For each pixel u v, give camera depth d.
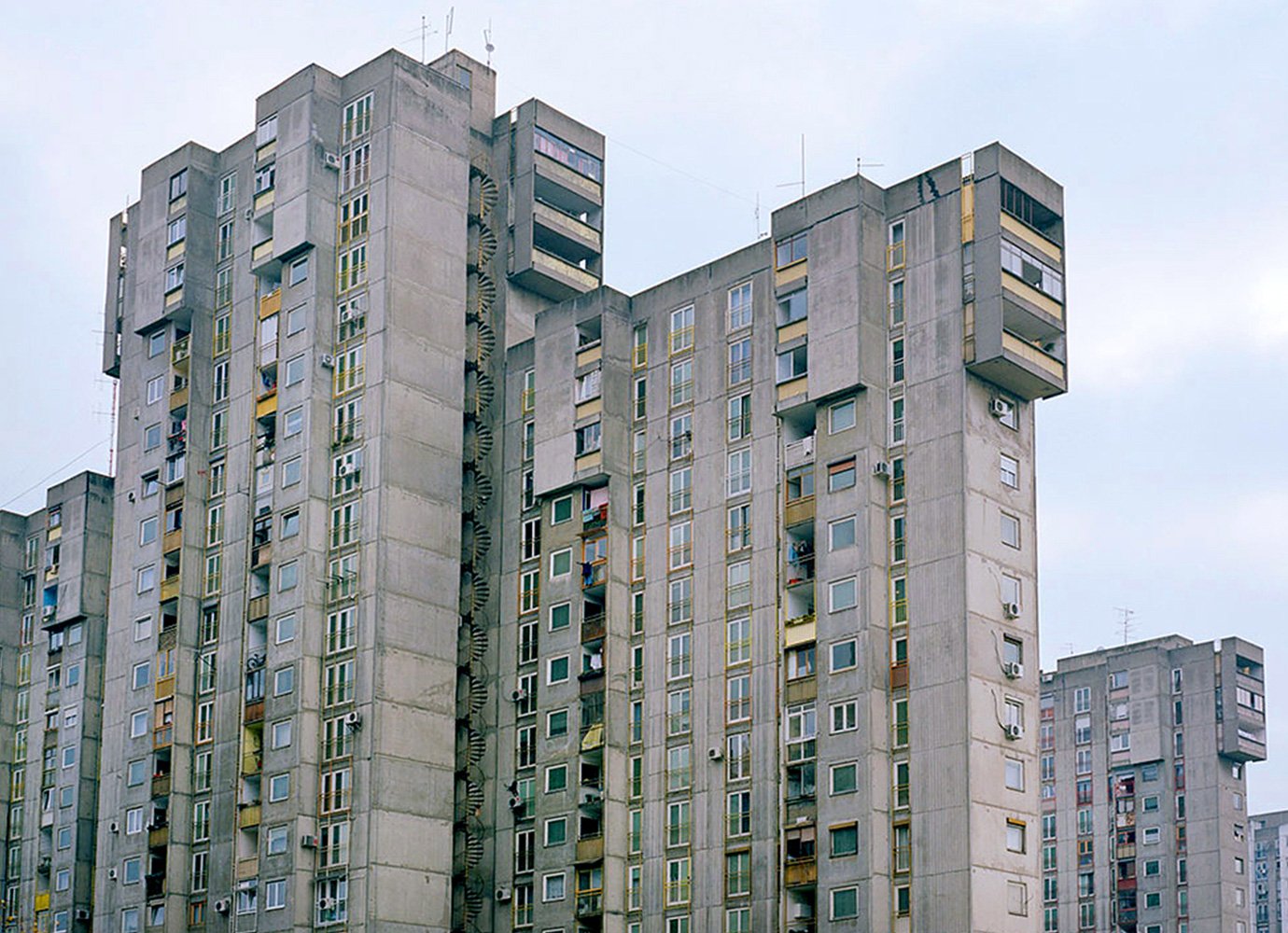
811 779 79.69
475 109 104.50
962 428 79.06
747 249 89.31
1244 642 149.12
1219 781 145.38
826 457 82.38
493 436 98.56
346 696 89.31
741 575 85.31
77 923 108.81
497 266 101.88
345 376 94.12
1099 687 153.25
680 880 83.75
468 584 95.75
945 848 74.88
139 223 107.19
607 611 89.31
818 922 77.31
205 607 97.50
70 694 114.38
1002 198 81.06
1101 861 148.62
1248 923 144.00
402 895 86.75
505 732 93.06
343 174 97.31
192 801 94.81
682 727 85.81
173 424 102.31
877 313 83.06
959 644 76.69
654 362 92.25
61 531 117.69
